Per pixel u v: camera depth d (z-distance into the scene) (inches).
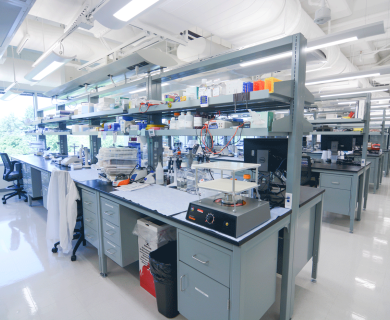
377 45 208.2
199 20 94.9
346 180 116.6
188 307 52.6
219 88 62.9
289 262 58.4
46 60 100.9
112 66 99.4
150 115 96.6
